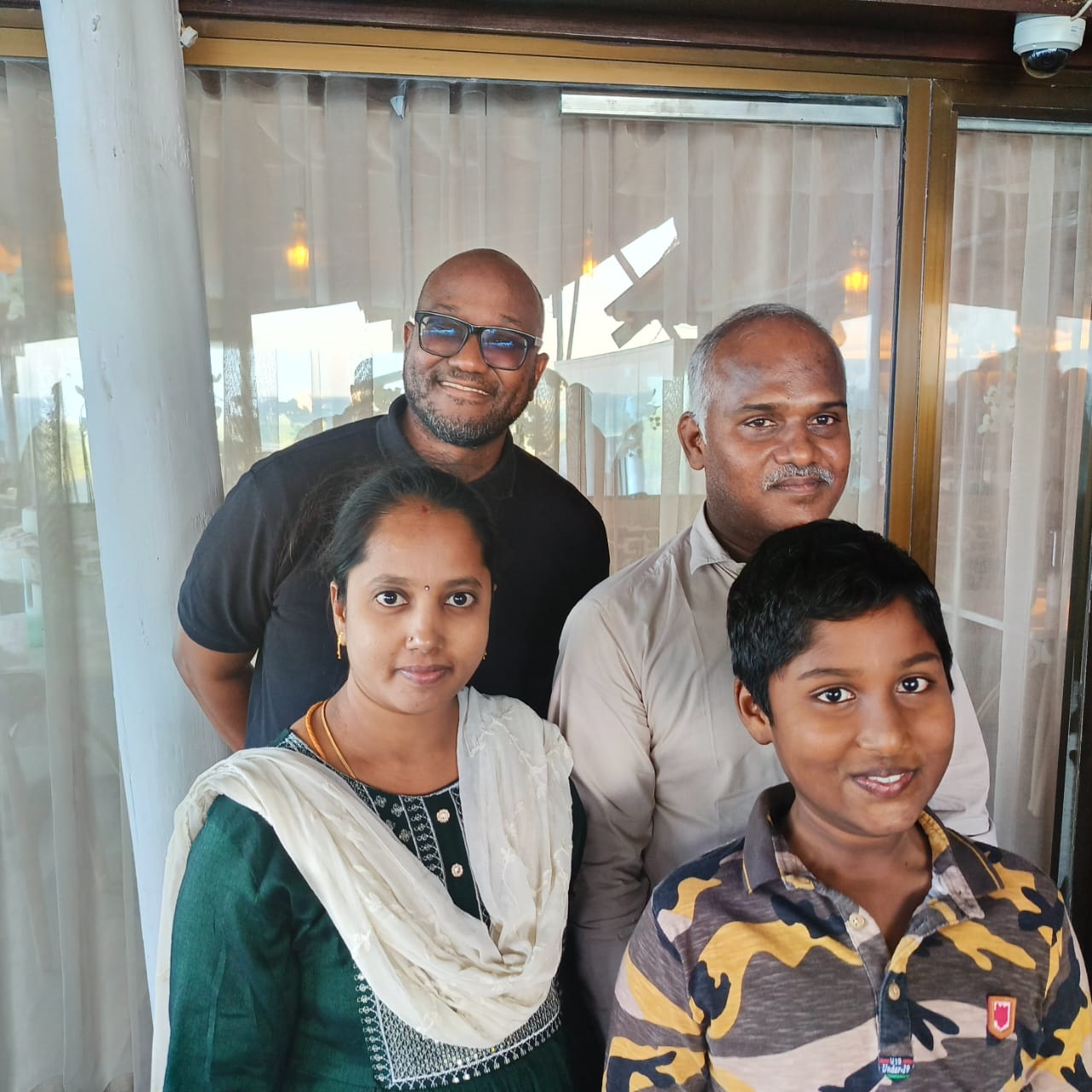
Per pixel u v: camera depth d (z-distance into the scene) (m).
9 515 1.56
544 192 1.61
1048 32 1.51
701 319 1.69
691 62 1.58
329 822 0.93
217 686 1.50
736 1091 0.88
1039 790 1.92
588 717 1.22
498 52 1.53
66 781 1.62
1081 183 1.79
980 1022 0.85
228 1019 0.90
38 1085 1.69
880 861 0.91
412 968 0.91
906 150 1.66
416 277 1.60
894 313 1.73
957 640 1.87
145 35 1.33
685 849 1.24
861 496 1.77
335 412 1.59
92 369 1.39
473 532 1.01
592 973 1.20
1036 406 1.84
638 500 1.69
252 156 1.53
